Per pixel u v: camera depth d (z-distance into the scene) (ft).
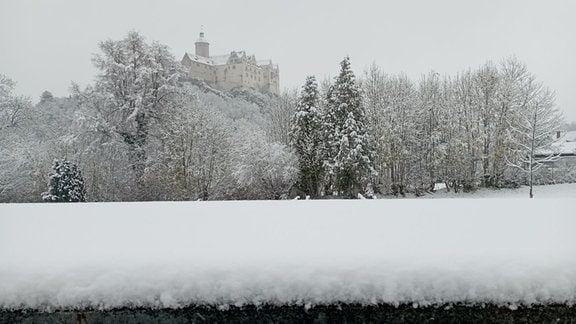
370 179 79.30
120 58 84.43
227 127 80.18
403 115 90.48
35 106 83.41
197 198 69.51
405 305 3.64
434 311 3.63
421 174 92.84
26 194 71.82
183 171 69.97
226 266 3.84
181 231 5.42
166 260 3.98
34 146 74.90
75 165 63.05
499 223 5.66
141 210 7.74
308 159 77.46
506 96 85.51
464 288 3.61
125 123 81.51
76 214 7.13
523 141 81.51
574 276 3.61
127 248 4.42
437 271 3.69
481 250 4.07
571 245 4.24
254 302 3.68
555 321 3.58
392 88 94.07
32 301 3.76
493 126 88.17
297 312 3.69
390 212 7.00
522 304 3.58
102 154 75.31
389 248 4.19
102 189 72.59
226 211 7.44
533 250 4.04
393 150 88.48
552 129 78.89
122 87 82.53
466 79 95.76
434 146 91.66
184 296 3.70
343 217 6.45
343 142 72.54
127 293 3.72
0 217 6.92
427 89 100.42
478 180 88.63
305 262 3.84
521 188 87.61
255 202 9.41
